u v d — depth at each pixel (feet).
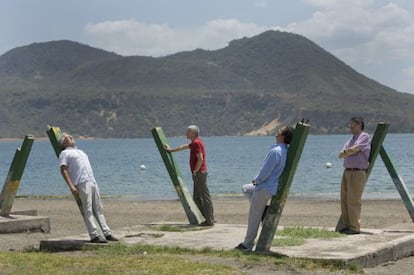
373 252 35.70
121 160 273.75
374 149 43.96
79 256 36.01
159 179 158.10
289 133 35.04
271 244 36.45
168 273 30.68
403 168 187.62
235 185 135.13
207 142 653.71
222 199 96.02
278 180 35.06
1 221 50.55
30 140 53.57
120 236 42.01
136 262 33.37
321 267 32.65
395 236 41.27
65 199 99.71
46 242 39.68
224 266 31.96
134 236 42.42
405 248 39.14
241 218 65.57
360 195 42.63
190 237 41.81
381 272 33.86
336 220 62.08
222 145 526.16
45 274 30.99
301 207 79.41
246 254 34.96
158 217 67.82
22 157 53.31
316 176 160.45
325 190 120.57
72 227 57.88
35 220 52.19
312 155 290.15
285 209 76.48
